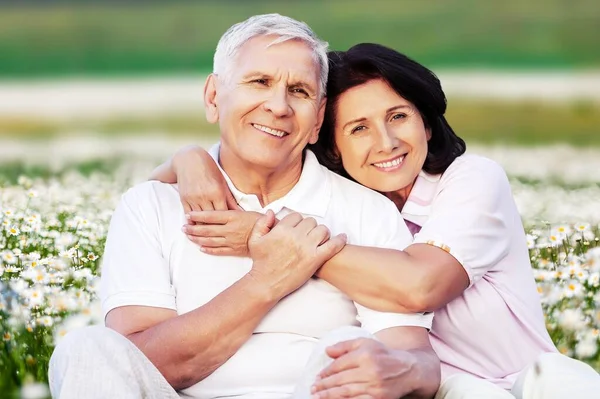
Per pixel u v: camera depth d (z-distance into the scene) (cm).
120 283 446
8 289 552
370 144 491
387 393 397
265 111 446
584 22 3084
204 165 468
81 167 1273
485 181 481
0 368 511
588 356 570
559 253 668
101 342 388
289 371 439
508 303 480
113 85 2659
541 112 2083
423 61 2672
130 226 457
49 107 2366
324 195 475
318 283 452
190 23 3397
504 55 2744
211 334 422
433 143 511
